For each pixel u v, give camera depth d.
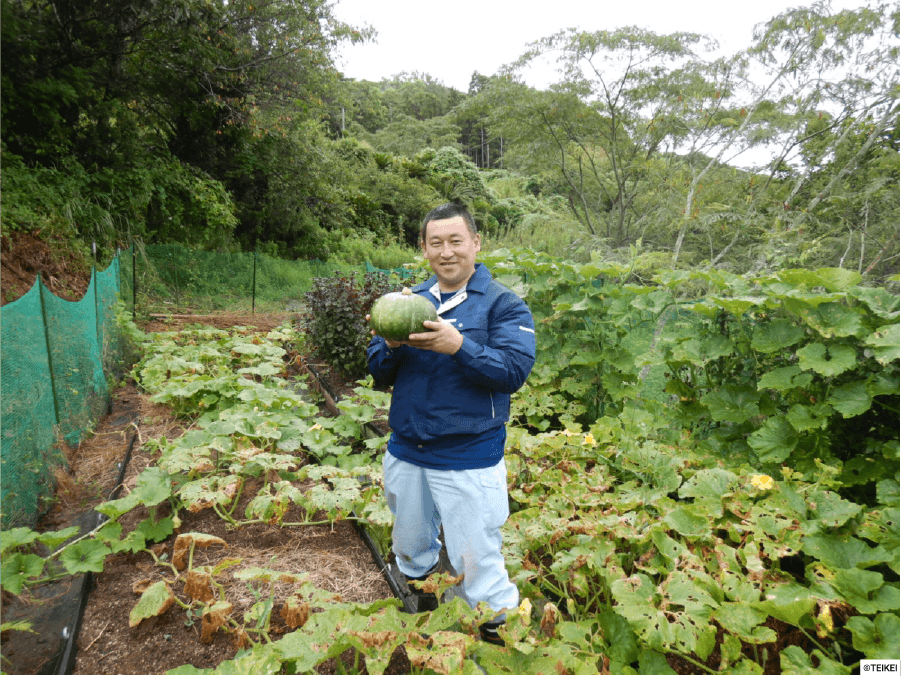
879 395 2.89
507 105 15.68
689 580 2.32
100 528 2.95
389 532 3.25
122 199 12.53
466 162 37.50
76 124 12.41
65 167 11.25
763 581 2.41
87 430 4.84
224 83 14.84
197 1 12.02
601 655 2.14
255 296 14.54
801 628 2.21
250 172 18.25
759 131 9.87
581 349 5.03
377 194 29.92
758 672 2.04
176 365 6.11
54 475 3.77
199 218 15.56
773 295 3.27
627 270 4.87
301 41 14.91
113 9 11.12
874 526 2.48
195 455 3.63
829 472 2.79
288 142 18.66
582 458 3.86
